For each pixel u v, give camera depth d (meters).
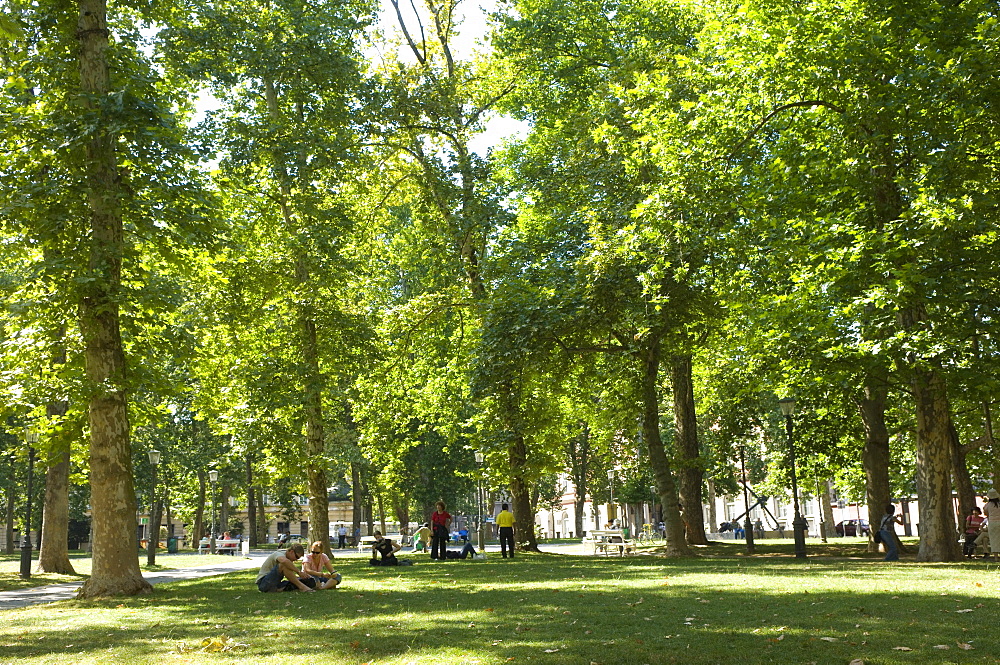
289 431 29.08
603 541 32.59
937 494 21.09
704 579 16.31
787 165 20.42
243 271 25.14
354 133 29.58
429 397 36.47
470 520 83.31
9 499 58.72
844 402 29.48
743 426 35.56
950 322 18.42
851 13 19.61
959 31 18.31
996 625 8.85
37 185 16.75
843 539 49.88
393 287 41.56
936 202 17.20
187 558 47.94
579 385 31.42
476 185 32.56
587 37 34.53
